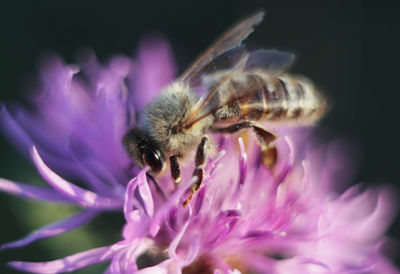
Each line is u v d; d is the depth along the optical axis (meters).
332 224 0.08
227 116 0.07
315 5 0.11
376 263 0.07
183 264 0.07
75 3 0.11
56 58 0.08
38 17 0.11
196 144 0.07
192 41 0.11
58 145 0.07
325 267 0.07
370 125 0.11
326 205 0.08
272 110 0.08
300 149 0.08
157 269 0.07
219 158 0.07
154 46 0.08
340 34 0.11
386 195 0.08
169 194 0.07
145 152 0.07
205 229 0.07
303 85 0.08
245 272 0.07
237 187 0.07
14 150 0.08
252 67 0.07
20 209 0.08
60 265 0.07
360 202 0.08
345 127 0.11
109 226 0.08
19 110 0.08
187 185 0.07
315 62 0.11
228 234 0.07
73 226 0.07
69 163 0.07
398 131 0.11
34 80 0.09
